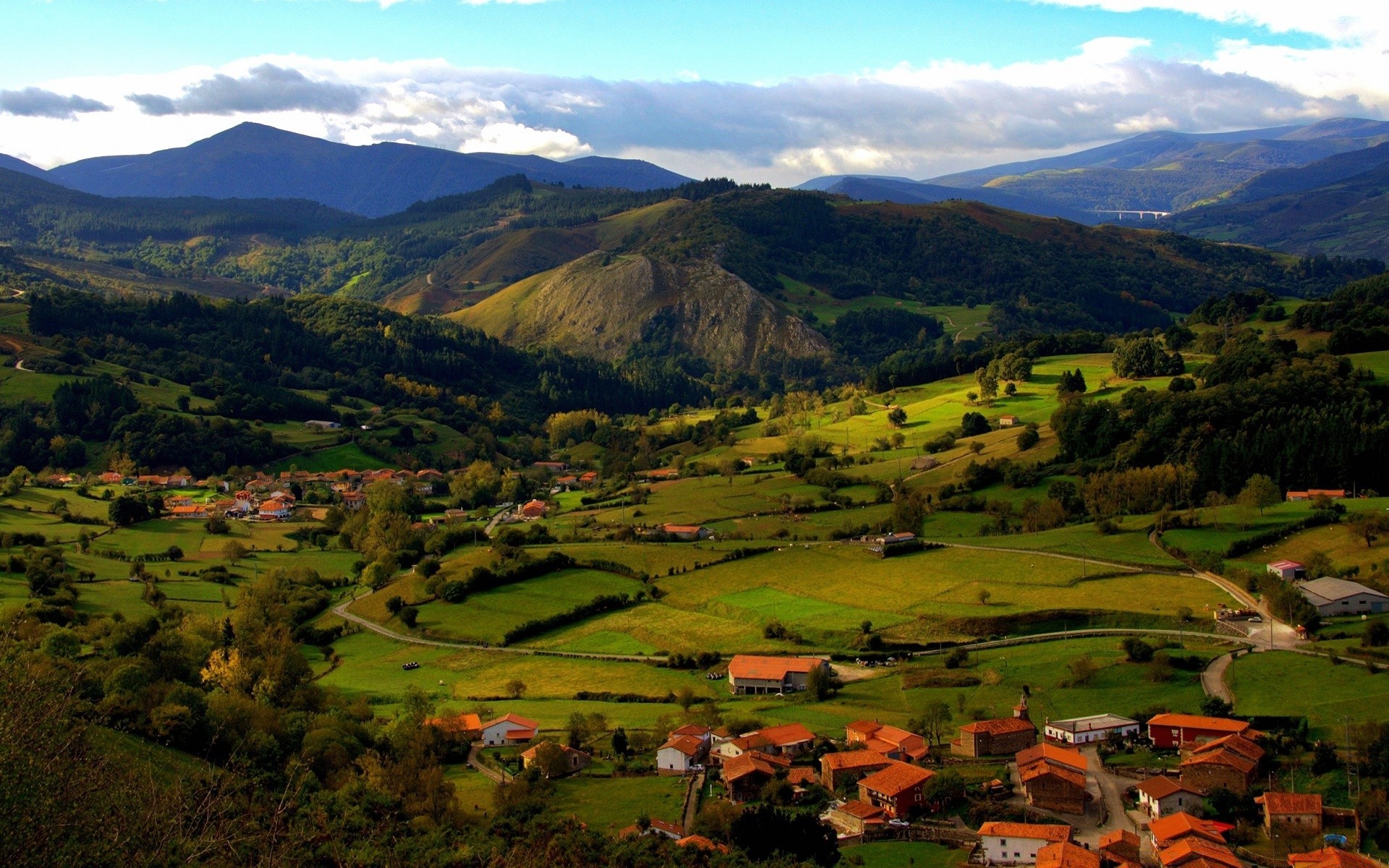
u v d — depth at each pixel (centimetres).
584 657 16900
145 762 9150
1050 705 12800
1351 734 10669
